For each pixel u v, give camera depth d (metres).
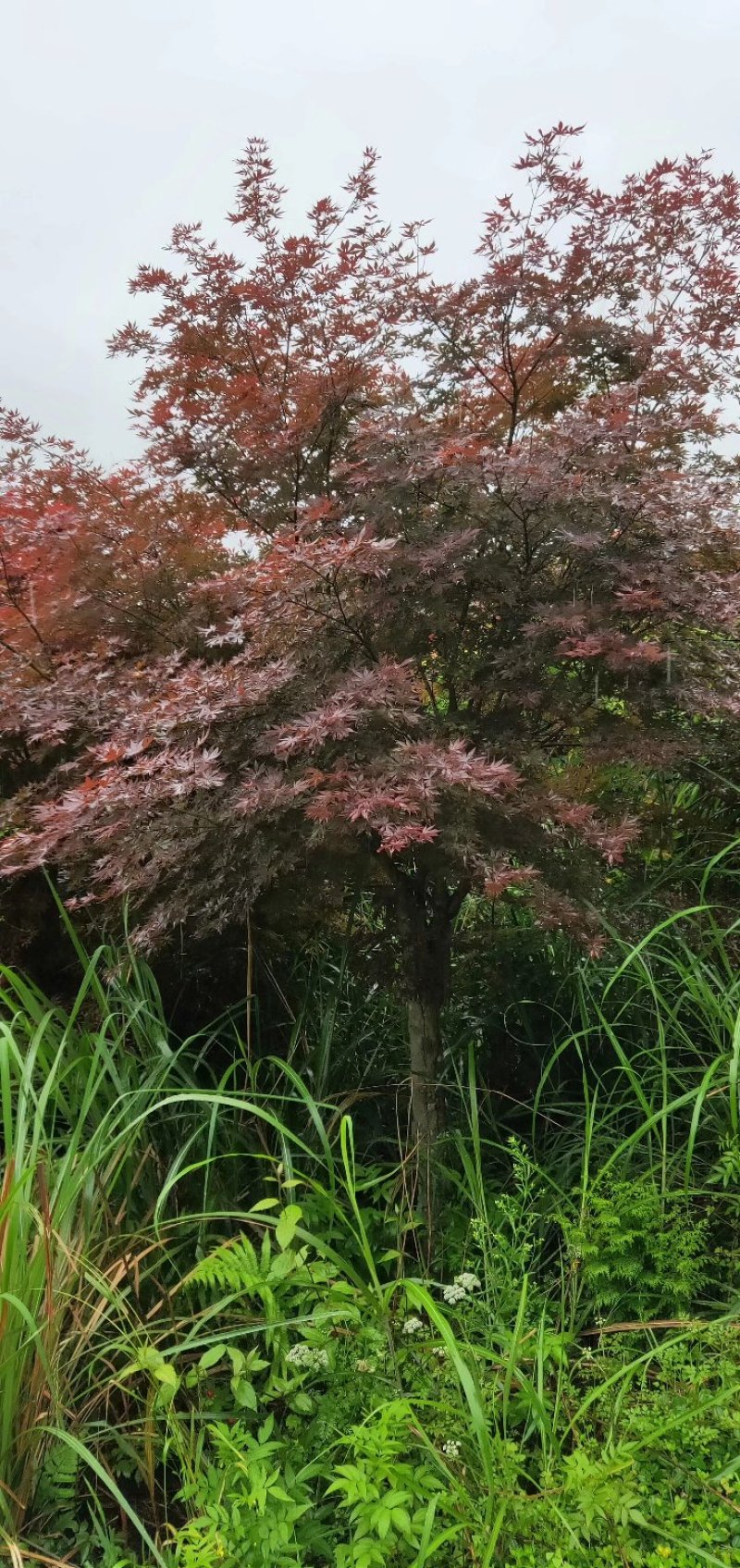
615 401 3.04
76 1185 2.54
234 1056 3.56
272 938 3.67
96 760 3.12
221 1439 2.11
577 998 3.67
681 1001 3.35
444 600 2.91
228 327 3.72
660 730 3.00
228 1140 3.16
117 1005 3.38
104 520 3.74
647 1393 2.20
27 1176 2.28
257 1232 2.96
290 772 2.74
